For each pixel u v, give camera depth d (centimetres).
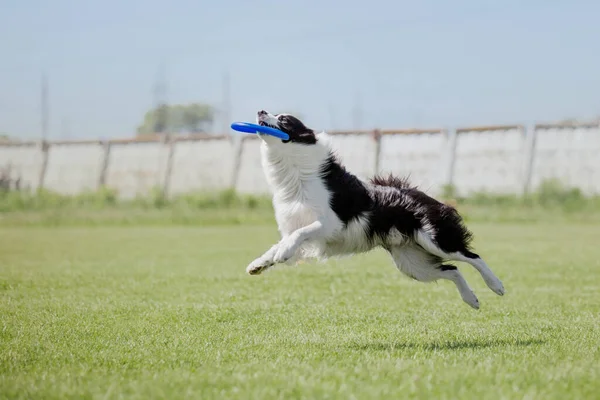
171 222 2858
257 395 498
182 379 550
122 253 1730
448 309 950
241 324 828
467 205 2984
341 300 1027
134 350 676
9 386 538
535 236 2166
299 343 714
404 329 793
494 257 1597
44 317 870
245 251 1772
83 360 636
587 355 636
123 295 1073
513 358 622
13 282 1205
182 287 1159
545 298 1053
